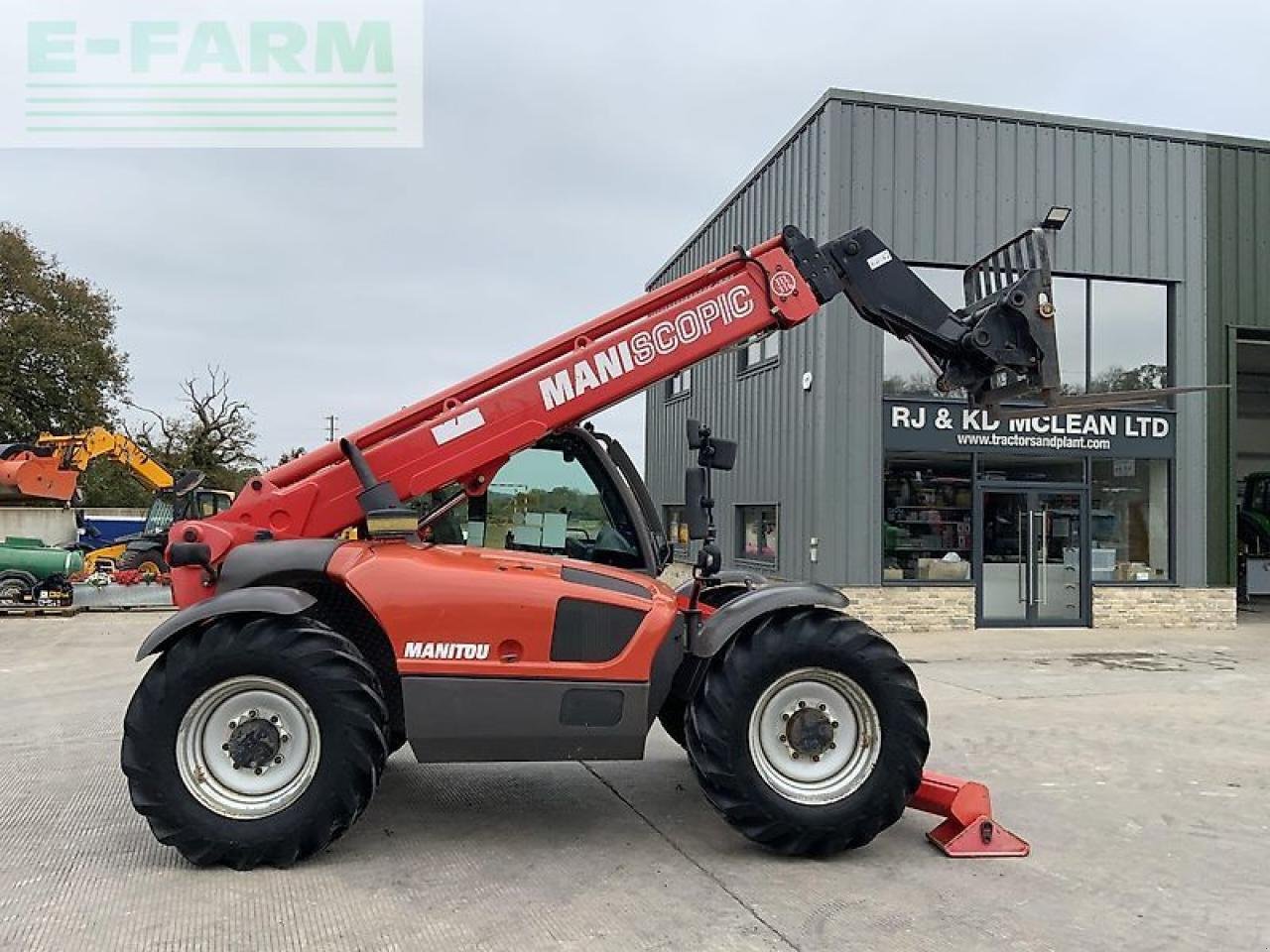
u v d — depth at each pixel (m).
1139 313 14.59
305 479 4.99
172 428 47.69
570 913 3.85
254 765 4.30
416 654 4.41
